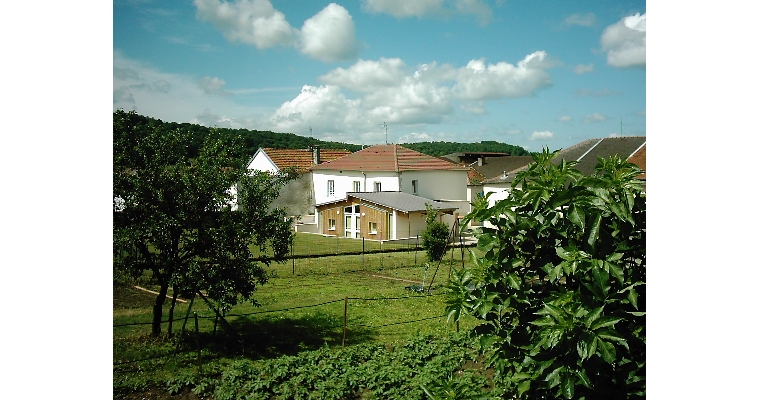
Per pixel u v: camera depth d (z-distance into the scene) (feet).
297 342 35.53
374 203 107.24
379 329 39.27
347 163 134.82
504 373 14.05
